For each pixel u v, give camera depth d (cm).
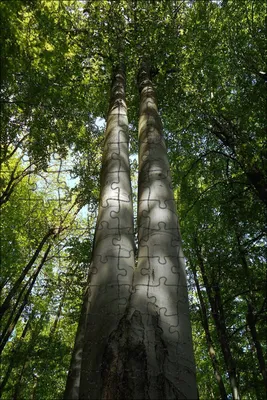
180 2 739
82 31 632
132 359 193
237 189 680
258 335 536
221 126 666
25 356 810
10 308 993
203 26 725
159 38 659
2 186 678
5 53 404
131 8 650
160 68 665
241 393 665
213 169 780
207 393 1086
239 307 770
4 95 461
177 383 190
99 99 761
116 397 180
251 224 651
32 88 490
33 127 556
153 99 464
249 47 668
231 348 704
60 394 952
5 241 905
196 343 970
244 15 720
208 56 721
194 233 772
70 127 644
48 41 493
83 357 213
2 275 953
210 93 719
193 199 798
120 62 605
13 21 417
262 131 563
